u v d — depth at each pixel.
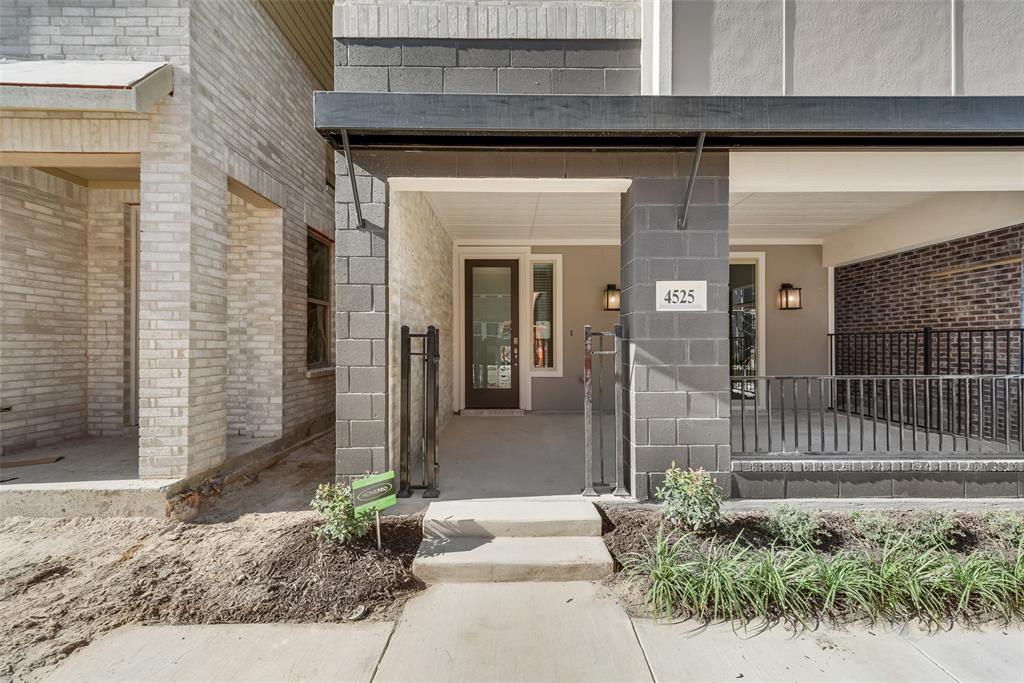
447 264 7.04
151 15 3.84
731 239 7.53
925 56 3.61
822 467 3.64
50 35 3.87
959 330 5.20
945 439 5.13
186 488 3.79
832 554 3.04
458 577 2.90
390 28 3.64
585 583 2.89
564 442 5.74
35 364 4.77
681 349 3.63
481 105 3.19
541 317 7.97
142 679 2.10
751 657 2.25
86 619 2.49
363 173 3.61
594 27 3.69
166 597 2.65
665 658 2.24
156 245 3.77
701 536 3.22
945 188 3.92
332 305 7.02
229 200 5.44
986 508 3.67
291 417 5.64
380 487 3.04
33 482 3.67
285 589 2.70
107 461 4.27
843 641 2.36
